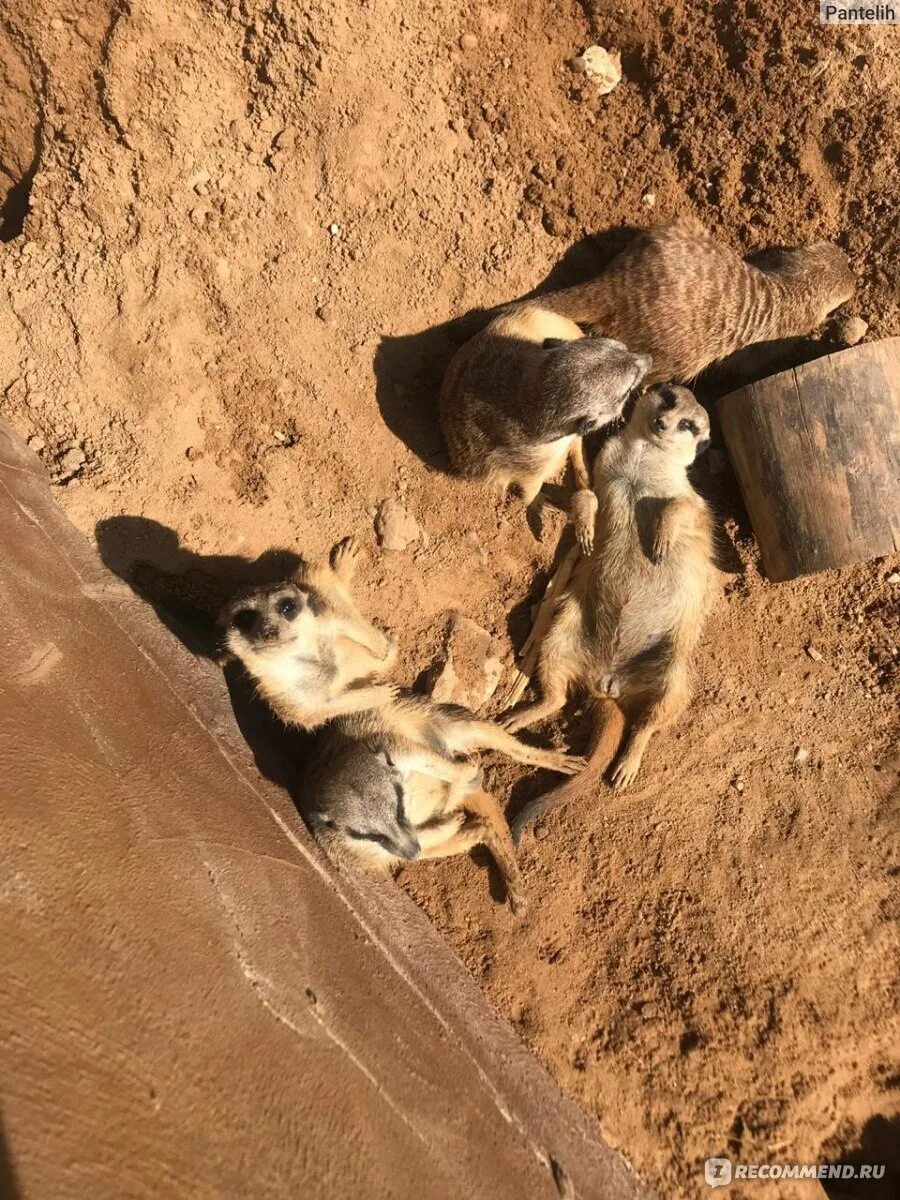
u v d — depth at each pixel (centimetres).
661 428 112
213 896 94
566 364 106
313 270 115
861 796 114
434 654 116
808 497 111
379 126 114
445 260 117
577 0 116
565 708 119
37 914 83
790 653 118
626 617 115
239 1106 86
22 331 113
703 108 117
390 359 117
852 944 110
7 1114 70
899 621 117
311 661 106
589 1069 107
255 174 114
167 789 97
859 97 114
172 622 110
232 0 109
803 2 113
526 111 117
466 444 113
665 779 115
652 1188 104
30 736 90
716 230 120
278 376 115
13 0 109
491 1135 100
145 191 113
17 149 117
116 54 110
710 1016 108
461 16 114
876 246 117
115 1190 73
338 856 107
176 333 113
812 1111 106
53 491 109
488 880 112
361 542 116
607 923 111
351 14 110
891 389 109
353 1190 88
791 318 115
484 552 118
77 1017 81
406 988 104
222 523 112
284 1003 93
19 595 98
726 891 112
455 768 109
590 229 120
